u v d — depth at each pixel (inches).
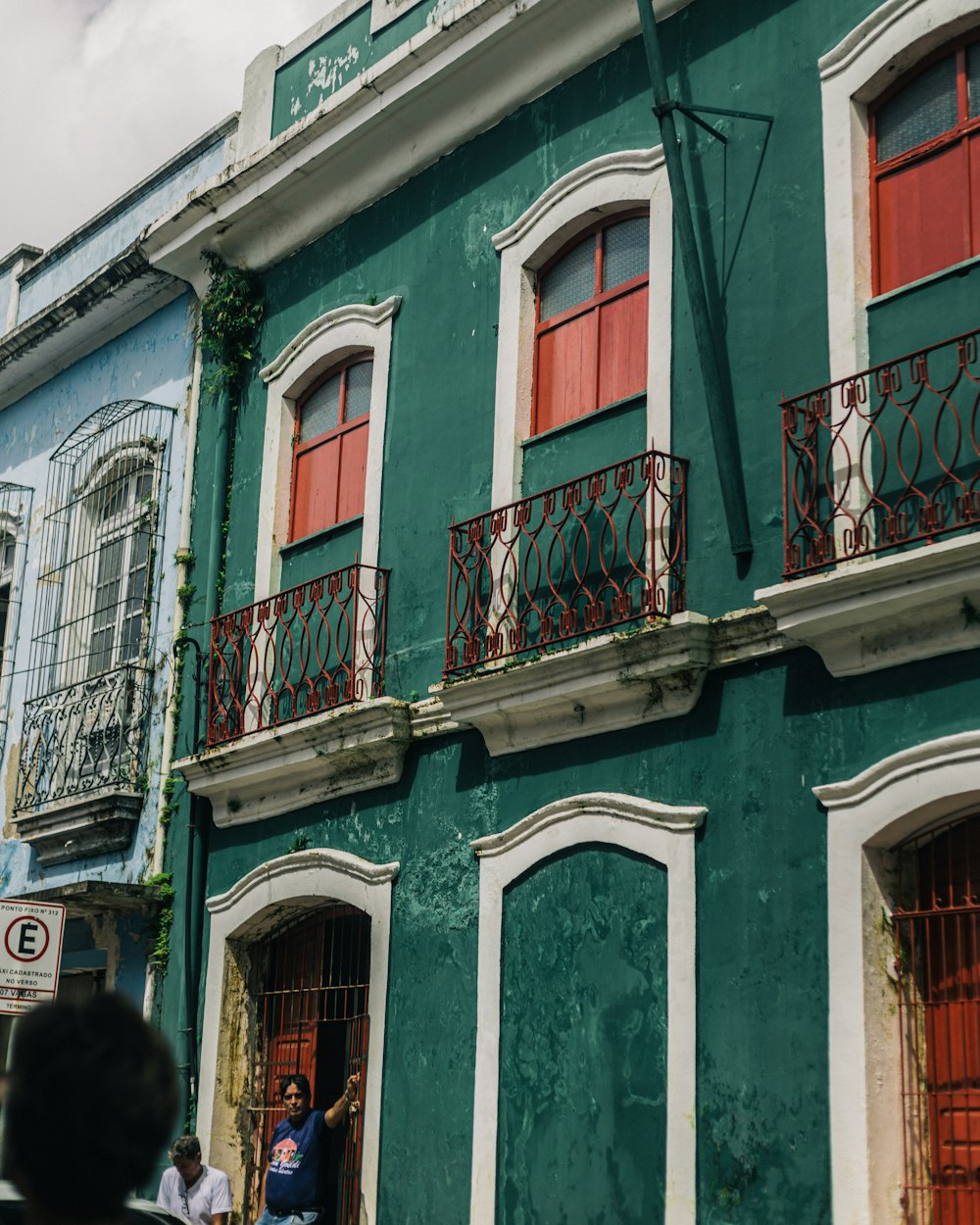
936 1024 291.9
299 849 443.8
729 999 317.1
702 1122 316.2
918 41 325.4
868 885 298.8
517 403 403.2
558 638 365.4
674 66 379.2
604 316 392.5
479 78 427.5
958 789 284.8
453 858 391.5
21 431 636.7
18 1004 368.5
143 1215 216.8
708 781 332.5
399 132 452.4
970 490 289.1
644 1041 332.5
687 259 344.8
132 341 573.6
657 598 345.1
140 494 549.6
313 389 487.8
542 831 365.7
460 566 395.2
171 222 522.6
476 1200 359.3
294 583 470.3
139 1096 91.0
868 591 297.0
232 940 461.4
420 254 447.5
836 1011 297.0
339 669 439.8
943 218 322.0
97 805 512.1
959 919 290.8
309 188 482.3
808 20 350.9
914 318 315.9
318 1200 387.5
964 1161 281.9
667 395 362.3
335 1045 431.8
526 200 415.5
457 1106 372.2
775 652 323.3
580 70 406.9
